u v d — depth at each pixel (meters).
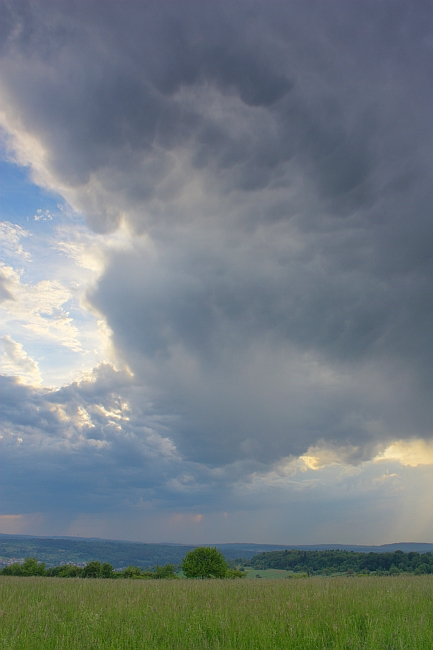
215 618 12.14
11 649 9.23
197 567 58.66
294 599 16.73
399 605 14.66
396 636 10.15
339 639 9.77
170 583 29.48
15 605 14.74
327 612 13.27
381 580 27.03
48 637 10.08
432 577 30.70
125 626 11.11
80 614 12.81
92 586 24.20
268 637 9.95
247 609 14.06
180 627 11.26
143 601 16.25
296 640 9.86
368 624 11.12
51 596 18.12
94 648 9.28
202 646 9.51
